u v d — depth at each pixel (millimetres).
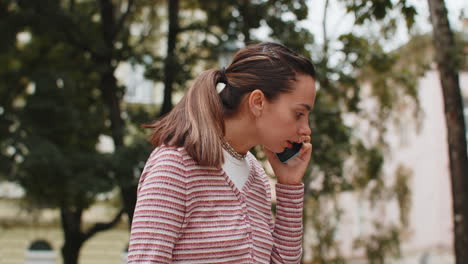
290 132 1425
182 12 9227
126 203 7246
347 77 6926
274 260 1587
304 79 1419
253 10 7273
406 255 15234
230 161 1440
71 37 7738
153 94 11719
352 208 13133
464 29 6027
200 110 1375
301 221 1620
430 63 7781
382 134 8852
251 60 1439
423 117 9055
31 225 14531
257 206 1480
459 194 5762
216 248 1323
